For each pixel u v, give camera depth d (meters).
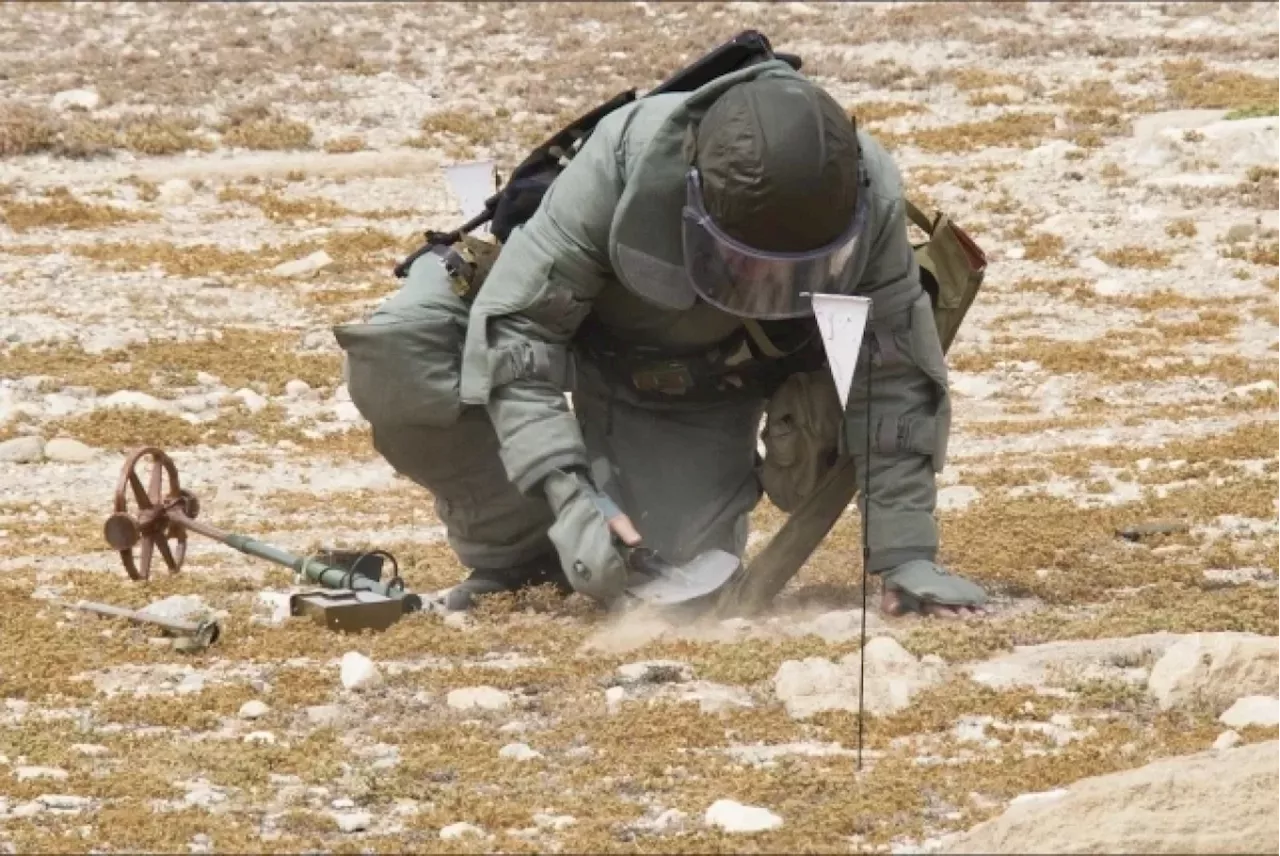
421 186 47.56
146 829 13.94
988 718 16.17
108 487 27.92
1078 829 12.94
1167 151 47.25
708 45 58.88
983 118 51.94
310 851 13.64
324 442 30.36
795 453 19.67
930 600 19.17
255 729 16.45
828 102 17.69
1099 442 29.39
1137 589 20.62
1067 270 40.78
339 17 62.59
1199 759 13.98
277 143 50.19
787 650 17.80
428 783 14.94
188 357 34.47
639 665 17.39
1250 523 23.77
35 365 33.66
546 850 13.45
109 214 43.91
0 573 22.22
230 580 21.47
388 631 19.11
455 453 19.84
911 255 19.06
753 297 17.70
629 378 19.91
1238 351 35.16
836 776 14.70
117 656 18.59
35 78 54.59
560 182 18.72
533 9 63.56
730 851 13.33
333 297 39.09
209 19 62.53
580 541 18.62
